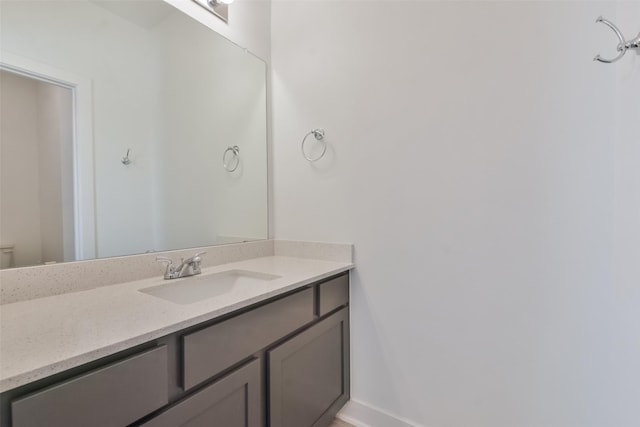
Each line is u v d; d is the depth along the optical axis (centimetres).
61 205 105
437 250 131
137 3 127
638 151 82
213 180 155
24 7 98
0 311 82
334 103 159
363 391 152
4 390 49
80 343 62
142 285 111
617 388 94
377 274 147
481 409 123
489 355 121
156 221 133
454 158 127
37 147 100
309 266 146
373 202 147
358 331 153
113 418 63
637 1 82
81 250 109
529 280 112
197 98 148
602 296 99
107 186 117
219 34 156
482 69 120
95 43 115
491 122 119
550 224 108
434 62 131
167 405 75
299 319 120
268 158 181
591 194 101
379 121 145
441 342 131
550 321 109
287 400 114
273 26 181
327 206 162
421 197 135
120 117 122
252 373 99
